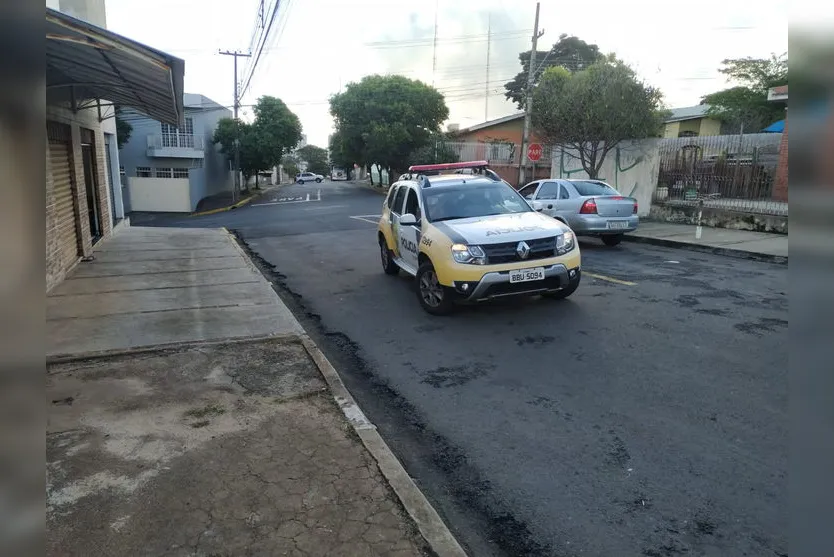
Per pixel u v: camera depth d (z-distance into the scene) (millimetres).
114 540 2912
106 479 3457
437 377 5227
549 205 12883
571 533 3045
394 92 39938
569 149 20406
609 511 3201
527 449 3896
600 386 4836
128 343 6004
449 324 6824
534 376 5125
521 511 3248
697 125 31312
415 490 3342
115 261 11203
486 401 4668
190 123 37344
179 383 4945
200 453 3768
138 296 8195
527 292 6742
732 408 4344
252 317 7059
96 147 13547
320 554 2811
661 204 16406
